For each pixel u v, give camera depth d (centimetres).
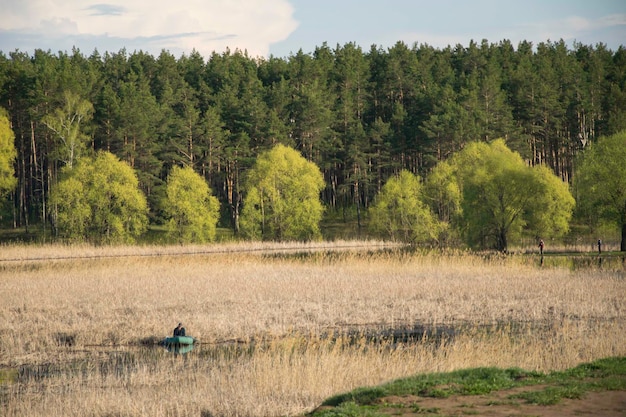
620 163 7119
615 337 2517
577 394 1401
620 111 11438
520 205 7700
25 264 6188
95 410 1777
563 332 2623
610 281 4188
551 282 4156
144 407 1769
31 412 1794
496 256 6397
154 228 11088
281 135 11600
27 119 10931
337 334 2847
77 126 10000
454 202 9250
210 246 8656
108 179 9225
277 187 10275
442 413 1308
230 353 2523
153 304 3503
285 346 2544
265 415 1692
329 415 1341
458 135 10956
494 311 3275
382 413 1337
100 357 2503
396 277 4491
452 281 4272
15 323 3053
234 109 12312
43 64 12312
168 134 11600
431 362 2195
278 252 7719
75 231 9031
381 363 2177
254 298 3653
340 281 4272
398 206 9762
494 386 1502
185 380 2114
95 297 3734
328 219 12138
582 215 8738
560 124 11875
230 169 12225
